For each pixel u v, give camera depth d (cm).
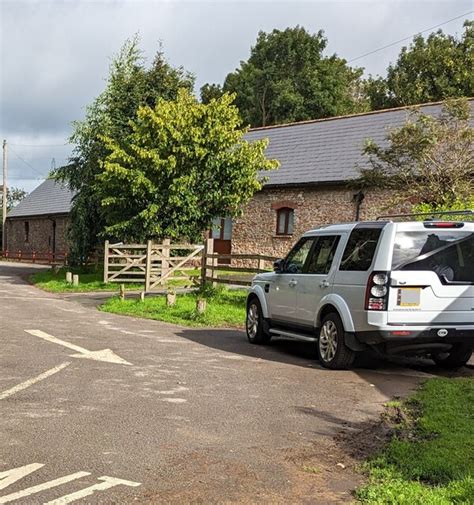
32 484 420
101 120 2728
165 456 482
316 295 902
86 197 2794
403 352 798
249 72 5559
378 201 2302
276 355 979
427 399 663
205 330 1254
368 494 409
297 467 468
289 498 408
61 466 455
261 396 689
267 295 1054
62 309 1580
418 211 1438
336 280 860
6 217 5688
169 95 2717
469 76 4194
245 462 475
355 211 2380
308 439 538
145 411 612
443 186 1534
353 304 815
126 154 2145
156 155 2053
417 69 4509
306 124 3089
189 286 1944
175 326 1305
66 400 648
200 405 642
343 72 5450
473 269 808
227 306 1538
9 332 1121
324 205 2500
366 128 2703
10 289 2292
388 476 443
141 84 2697
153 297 1734
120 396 670
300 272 969
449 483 421
